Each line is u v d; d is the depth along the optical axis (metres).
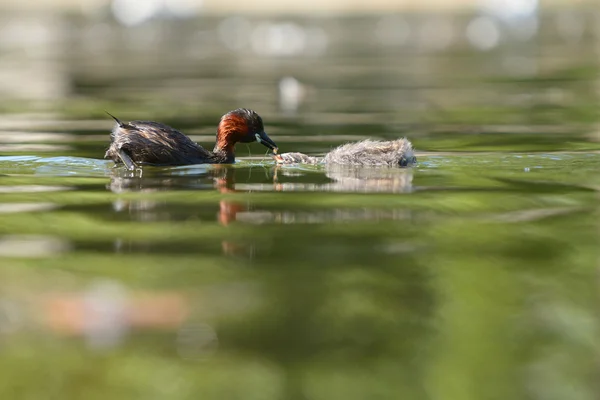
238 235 10.39
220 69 44.84
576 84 35.34
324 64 47.75
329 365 6.60
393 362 6.55
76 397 5.99
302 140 21.41
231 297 7.98
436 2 85.31
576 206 12.03
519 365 6.53
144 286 8.31
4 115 27.36
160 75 41.28
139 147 16.66
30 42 64.62
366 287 8.30
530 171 15.39
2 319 7.44
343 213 11.66
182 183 14.50
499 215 11.48
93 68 45.03
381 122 24.88
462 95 32.22
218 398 5.98
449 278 8.58
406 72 42.66
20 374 6.39
